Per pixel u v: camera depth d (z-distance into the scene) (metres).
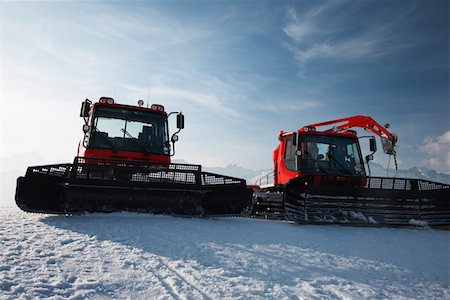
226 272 3.46
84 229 4.87
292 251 4.50
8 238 4.09
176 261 3.70
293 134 8.32
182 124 8.08
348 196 7.25
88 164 5.96
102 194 6.00
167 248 4.16
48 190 5.77
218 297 2.83
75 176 5.88
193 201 6.44
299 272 3.69
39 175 5.68
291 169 8.54
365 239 5.70
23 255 3.48
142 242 4.34
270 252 4.36
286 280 3.39
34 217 5.66
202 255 3.97
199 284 3.09
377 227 7.11
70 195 5.85
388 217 7.32
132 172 6.14
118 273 3.22
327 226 6.78
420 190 7.62
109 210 6.04
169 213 6.32
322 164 8.32
